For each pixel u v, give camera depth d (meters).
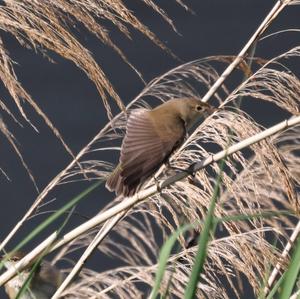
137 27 7.98
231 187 8.45
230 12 30.66
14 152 25.83
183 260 8.59
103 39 8.09
